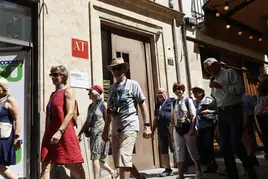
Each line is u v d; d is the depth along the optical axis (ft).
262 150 30.68
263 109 13.83
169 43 25.73
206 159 18.34
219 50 31.22
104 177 18.15
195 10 28.96
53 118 11.96
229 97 13.11
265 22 15.47
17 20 17.01
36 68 17.01
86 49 19.44
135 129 11.17
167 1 26.27
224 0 21.22
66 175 16.28
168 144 19.21
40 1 17.74
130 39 23.57
